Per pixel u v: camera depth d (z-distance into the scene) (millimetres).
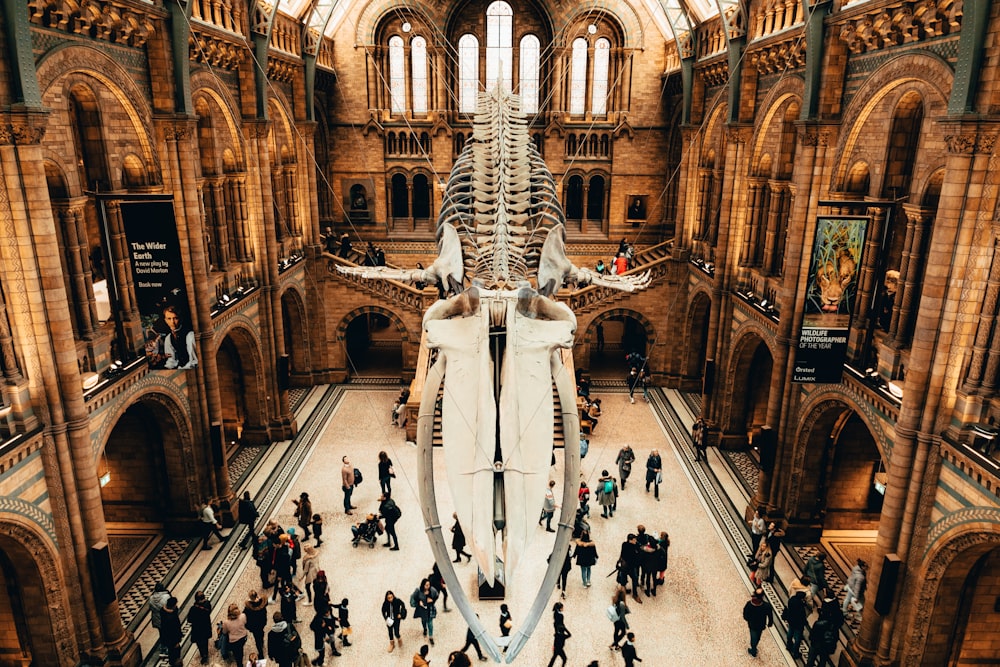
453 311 6859
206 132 19344
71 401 12359
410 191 32531
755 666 13820
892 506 12758
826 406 16656
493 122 15047
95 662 13273
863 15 14469
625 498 20016
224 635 13453
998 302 11117
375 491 20234
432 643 14258
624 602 13789
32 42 11797
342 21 29672
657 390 28484
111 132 14906
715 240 25719
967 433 11570
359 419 25156
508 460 5441
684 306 27781
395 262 33156
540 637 14492
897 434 12617
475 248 10367
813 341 15078
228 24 19484
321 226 32281
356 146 31766
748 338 21438
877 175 15062
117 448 17844
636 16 30406
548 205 12258
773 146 20344
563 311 6789
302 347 27922
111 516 18531
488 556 4996
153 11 15148
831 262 14617
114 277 14703
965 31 10828
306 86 25766
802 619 13906
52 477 12312
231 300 20062
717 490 20547
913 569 12641
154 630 14789
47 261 11688
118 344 14852
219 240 20375
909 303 13891
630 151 31906
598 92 31656
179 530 18078
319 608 13430
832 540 18281
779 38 18391
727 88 22953
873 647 13367
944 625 12719
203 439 18078
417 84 31688
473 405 5793
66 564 12742
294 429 23906
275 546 15578
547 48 31094
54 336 12008
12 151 11102
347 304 27875
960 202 11266
